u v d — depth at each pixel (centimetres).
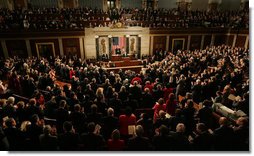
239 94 777
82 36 2047
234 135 403
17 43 1869
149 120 494
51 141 380
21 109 536
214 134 408
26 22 1878
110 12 2406
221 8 3066
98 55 2150
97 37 2077
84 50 2106
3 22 1844
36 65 1348
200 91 787
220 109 633
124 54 2191
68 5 2536
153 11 2548
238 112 578
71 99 625
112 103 607
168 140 381
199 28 2366
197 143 389
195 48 2459
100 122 512
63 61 1836
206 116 542
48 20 2059
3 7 2223
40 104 643
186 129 508
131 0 2778
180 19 2520
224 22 2508
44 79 948
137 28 2167
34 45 1930
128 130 490
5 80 1188
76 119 504
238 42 2336
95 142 388
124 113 553
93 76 1059
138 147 371
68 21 2089
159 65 1487
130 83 974
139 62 2139
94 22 2216
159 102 588
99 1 2642
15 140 423
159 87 755
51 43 1975
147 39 2241
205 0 3025
